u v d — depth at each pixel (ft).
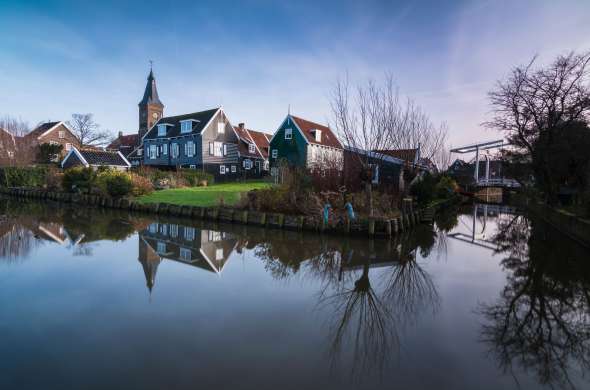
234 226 47.01
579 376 13.61
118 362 13.52
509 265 31.01
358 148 45.60
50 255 29.99
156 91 186.50
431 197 64.08
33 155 108.78
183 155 122.83
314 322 17.90
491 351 15.38
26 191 85.56
